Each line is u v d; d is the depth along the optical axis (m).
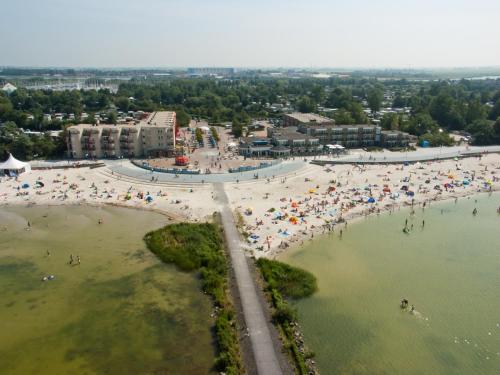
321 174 178.75
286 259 102.44
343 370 65.62
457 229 124.25
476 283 93.25
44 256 104.75
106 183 164.12
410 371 66.00
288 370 64.56
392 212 137.00
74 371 65.94
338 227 123.31
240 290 86.75
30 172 176.88
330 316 79.44
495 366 67.94
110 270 97.50
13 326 77.12
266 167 186.62
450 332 76.00
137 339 73.19
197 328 75.75
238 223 123.19
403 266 100.50
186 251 104.75
